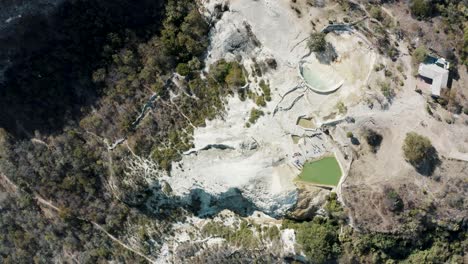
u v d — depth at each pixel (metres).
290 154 55.00
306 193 54.53
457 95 53.44
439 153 52.88
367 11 54.12
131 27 58.53
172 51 57.78
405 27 53.88
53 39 59.88
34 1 57.59
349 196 53.31
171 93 59.09
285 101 54.91
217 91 57.38
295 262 56.16
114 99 60.28
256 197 56.34
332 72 54.34
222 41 56.91
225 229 60.31
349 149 53.97
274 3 55.28
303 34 54.69
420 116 53.38
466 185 51.94
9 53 61.28
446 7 54.06
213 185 57.75
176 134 58.91
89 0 58.03
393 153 53.44
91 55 59.81
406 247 53.41
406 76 53.75
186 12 57.69
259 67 55.56
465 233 52.66
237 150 56.31
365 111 53.50
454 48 53.53
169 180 60.16
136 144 60.03
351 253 53.91
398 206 52.34
